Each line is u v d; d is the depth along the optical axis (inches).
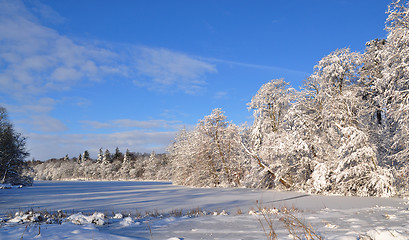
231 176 1695.4
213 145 1772.9
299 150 1089.4
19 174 2126.0
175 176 2208.4
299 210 526.0
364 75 1109.7
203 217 468.4
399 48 772.0
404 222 342.3
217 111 1779.0
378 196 835.4
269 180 1251.2
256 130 1321.4
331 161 986.1
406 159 756.0
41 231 315.0
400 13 780.0
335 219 390.3
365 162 889.5
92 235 292.8
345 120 973.8
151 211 586.9
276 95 1328.7
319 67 1189.1
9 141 2005.4
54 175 5221.5
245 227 353.1
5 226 358.0
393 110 755.4
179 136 2269.9
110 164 4741.6
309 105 1176.2
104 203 770.8
